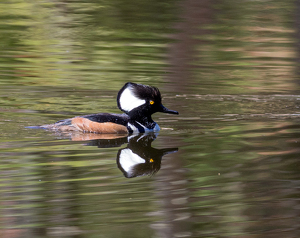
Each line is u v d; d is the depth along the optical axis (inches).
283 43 973.8
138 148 430.3
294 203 319.9
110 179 354.6
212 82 736.3
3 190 331.3
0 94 654.5
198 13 1208.2
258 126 511.2
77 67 816.3
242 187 343.9
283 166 382.0
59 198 321.7
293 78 762.8
